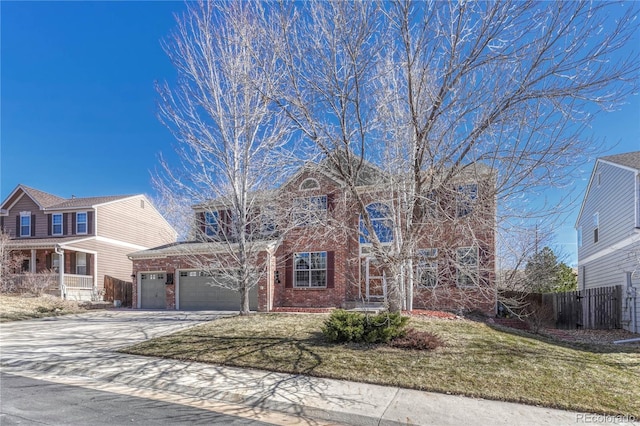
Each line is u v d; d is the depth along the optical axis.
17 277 22.08
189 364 8.12
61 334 12.07
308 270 17.98
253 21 10.80
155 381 7.10
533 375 6.94
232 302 18.66
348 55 7.75
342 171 8.48
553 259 17.59
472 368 7.23
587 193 21.53
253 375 7.27
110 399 6.20
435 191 7.62
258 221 14.20
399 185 8.40
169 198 15.98
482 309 15.04
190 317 15.55
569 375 7.02
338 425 5.34
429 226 7.79
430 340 8.45
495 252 8.47
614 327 16.44
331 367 7.45
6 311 17.00
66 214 26.36
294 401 5.95
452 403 5.85
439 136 7.48
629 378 7.16
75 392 6.59
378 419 5.33
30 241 24.50
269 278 17.25
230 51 12.64
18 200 27.48
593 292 17.09
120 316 16.80
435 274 8.16
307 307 17.53
